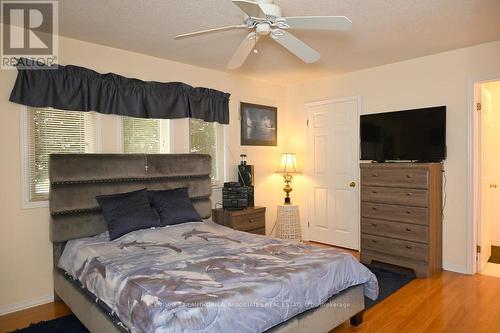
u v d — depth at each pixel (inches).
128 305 69.7
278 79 187.3
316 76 181.0
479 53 132.3
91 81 121.6
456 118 138.6
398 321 99.6
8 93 106.7
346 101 175.6
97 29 111.6
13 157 107.9
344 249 177.5
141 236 110.0
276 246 102.2
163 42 124.6
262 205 188.4
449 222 141.5
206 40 122.7
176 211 126.6
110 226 111.3
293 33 117.3
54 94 113.3
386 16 103.3
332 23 79.0
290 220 183.0
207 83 161.9
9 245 107.4
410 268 137.0
